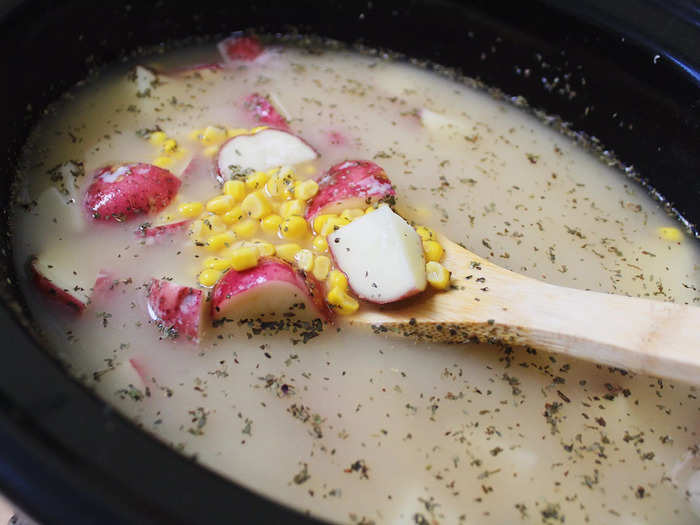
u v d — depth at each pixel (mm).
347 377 217
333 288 223
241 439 199
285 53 338
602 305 209
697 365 189
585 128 303
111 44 306
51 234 242
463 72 328
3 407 139
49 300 224
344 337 225
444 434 208
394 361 223
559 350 213
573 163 297
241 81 319
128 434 141
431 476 199
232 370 213
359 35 337
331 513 188
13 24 253
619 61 276
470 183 281
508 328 214
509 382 221
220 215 248
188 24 325
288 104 308
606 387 223
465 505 194
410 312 224
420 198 272
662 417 217
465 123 310
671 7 271
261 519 133
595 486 202
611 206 281
